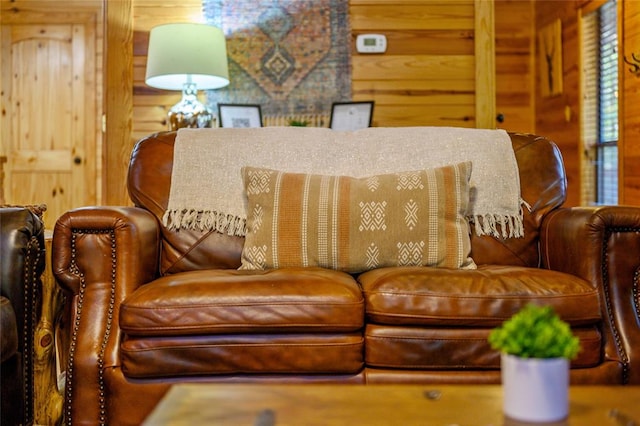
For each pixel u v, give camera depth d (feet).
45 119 15.51
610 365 4.82
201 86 10.58
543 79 15.38
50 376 5.96
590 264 5.12
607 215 5.12
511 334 2.72
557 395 2.63
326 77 11.25
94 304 5.10
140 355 4.64
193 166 6.59
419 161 6.60
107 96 10.96
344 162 6.67
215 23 11.24
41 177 15.51
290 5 11.25
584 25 13.30
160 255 6.28
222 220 6.36
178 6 11.25
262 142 6.77
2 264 4.91
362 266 5.77
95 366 4.89
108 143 10.96
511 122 16.12
